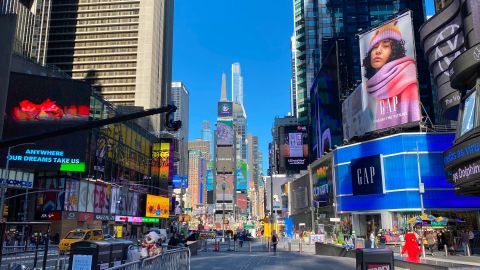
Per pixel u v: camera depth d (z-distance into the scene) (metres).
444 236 30.91
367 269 9.77
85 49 149.38
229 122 184.12
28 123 61.84
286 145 127.94
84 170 62.28
